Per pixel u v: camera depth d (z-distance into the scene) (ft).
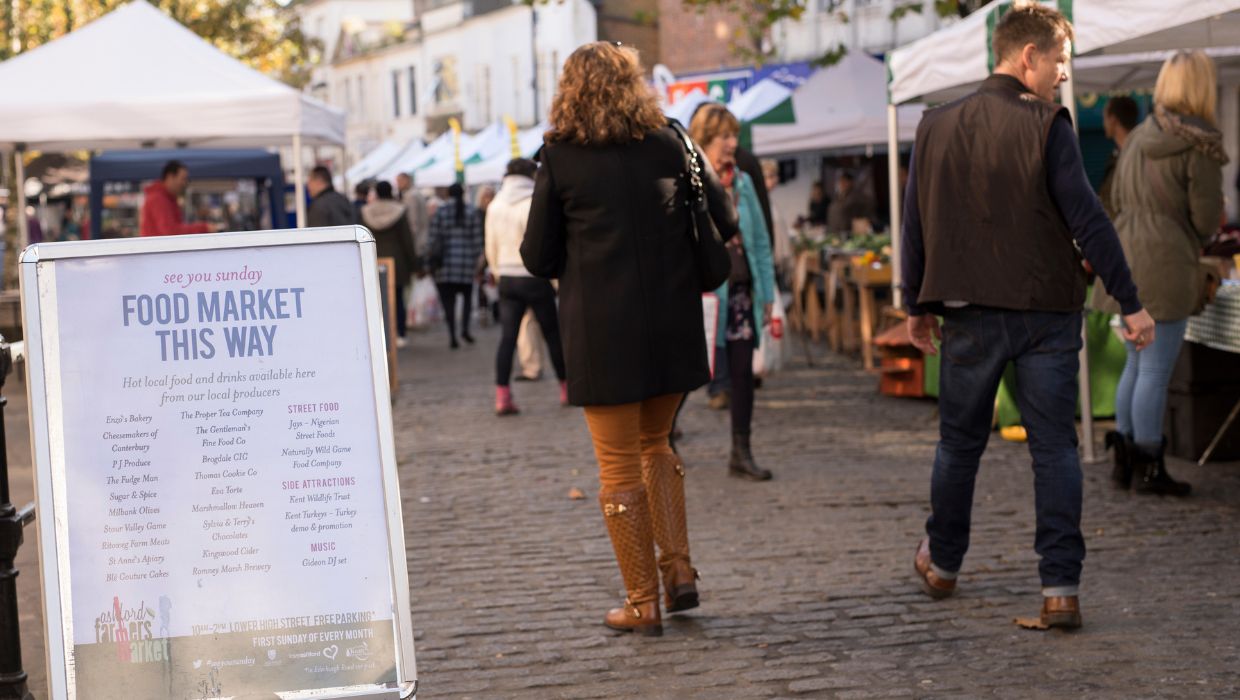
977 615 15.84
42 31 91.45
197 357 10.28
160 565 10.12
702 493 23.49
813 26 106.83
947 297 15.10
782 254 45.06
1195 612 15.60
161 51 36.17
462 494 24.41
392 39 218.38
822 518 21.30
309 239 10.38
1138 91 38.45
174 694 10.07
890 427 30.04
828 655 14.62
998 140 14.76
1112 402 29.99
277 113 35.81
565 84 14.98
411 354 52.54
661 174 15.01
